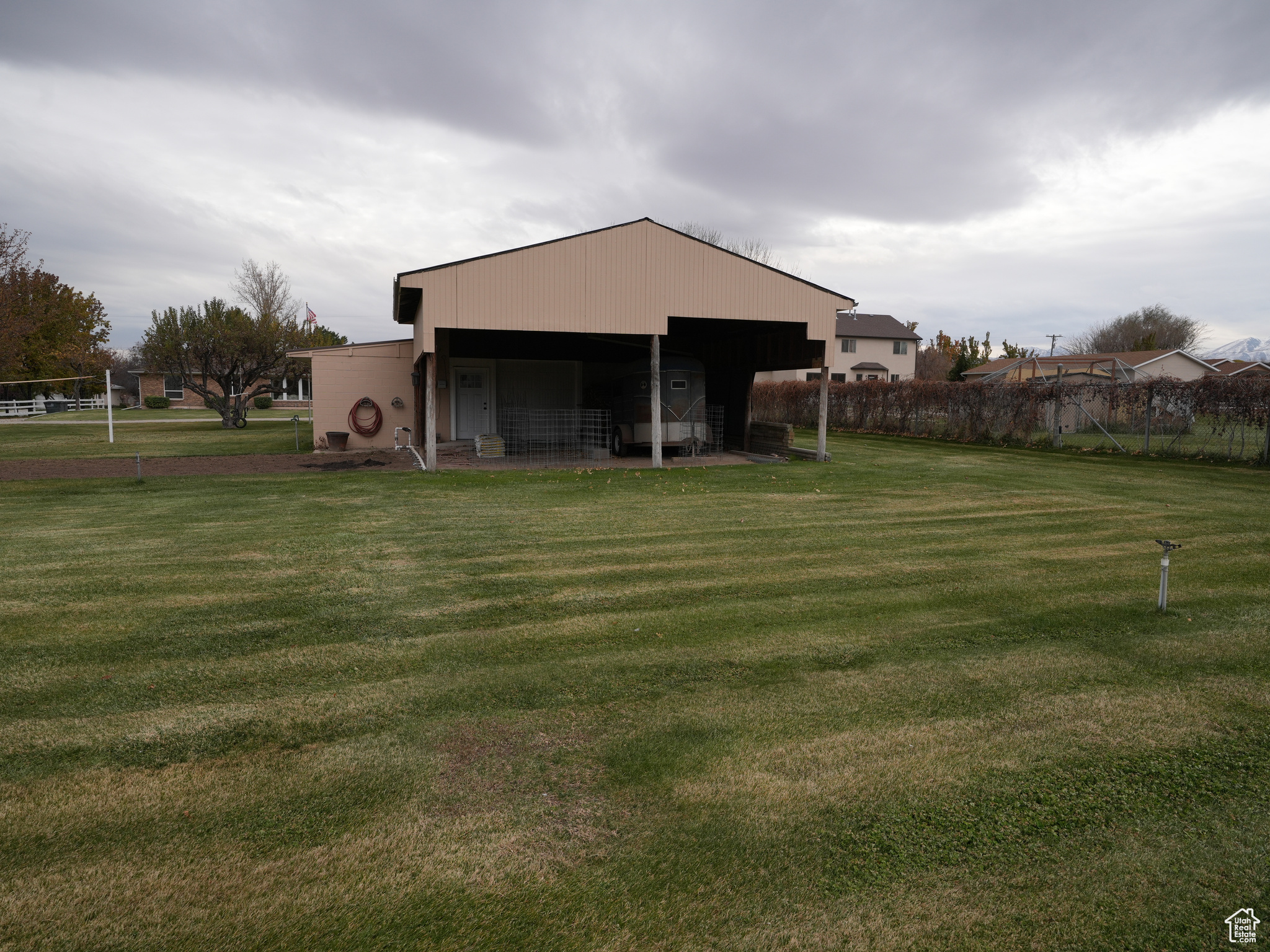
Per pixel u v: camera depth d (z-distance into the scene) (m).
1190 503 10.77
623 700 4.23
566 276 14.51
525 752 3.65
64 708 4.07
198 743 3.72
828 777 3.43
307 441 21.39
